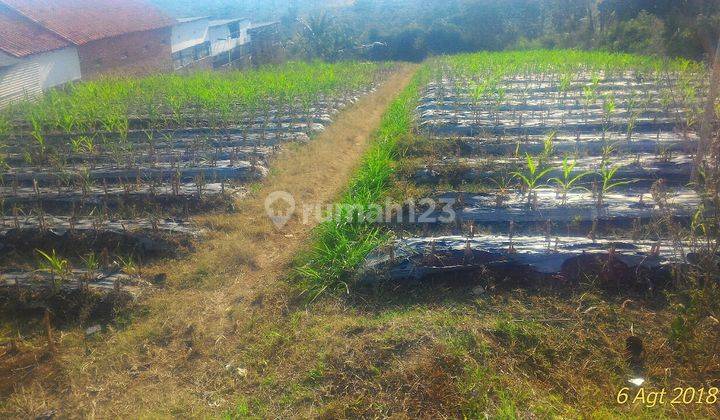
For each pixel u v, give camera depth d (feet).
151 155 29.84
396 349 13.78
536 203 21.12
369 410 12.19
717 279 15.15
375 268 17.30
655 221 18.98
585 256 16.71
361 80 55.21
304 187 26.73
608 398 12.27
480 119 35.29
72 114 38.86
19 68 54.70
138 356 14.75
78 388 13.60
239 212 23.65
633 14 83.92
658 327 14.28
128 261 19.62
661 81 42.70
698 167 21.67
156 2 158.51
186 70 77.56
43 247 20.51
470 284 16.87
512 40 101.45
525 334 14.16
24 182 27.55
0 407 13.07
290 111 39.83
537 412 11.66
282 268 19.07
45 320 14.96
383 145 30.09
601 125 32.45
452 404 12.08
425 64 71.72
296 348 14.58
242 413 12.57
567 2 101.14
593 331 14.26
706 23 65.05
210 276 18.57
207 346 15.06
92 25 68.74
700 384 12.52
